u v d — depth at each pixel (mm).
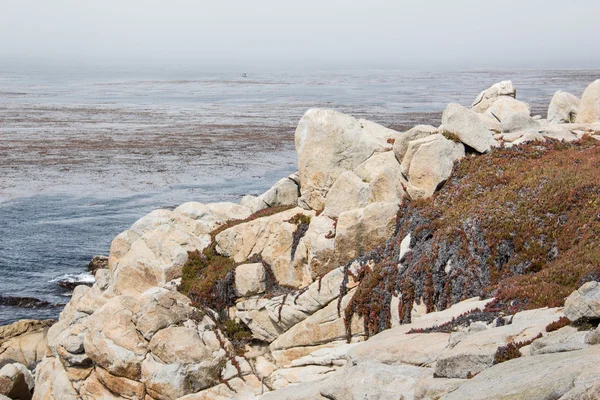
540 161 27672
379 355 17531
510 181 26141
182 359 24312
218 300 28547
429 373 15555
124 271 30953
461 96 183125
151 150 92312
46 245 50594
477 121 29484
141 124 123375
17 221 56719
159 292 26328
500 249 22875
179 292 29047
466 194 26297
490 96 49219
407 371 15906
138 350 24688
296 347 25500
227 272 28984
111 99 189875
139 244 31375
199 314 26672
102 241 51500
